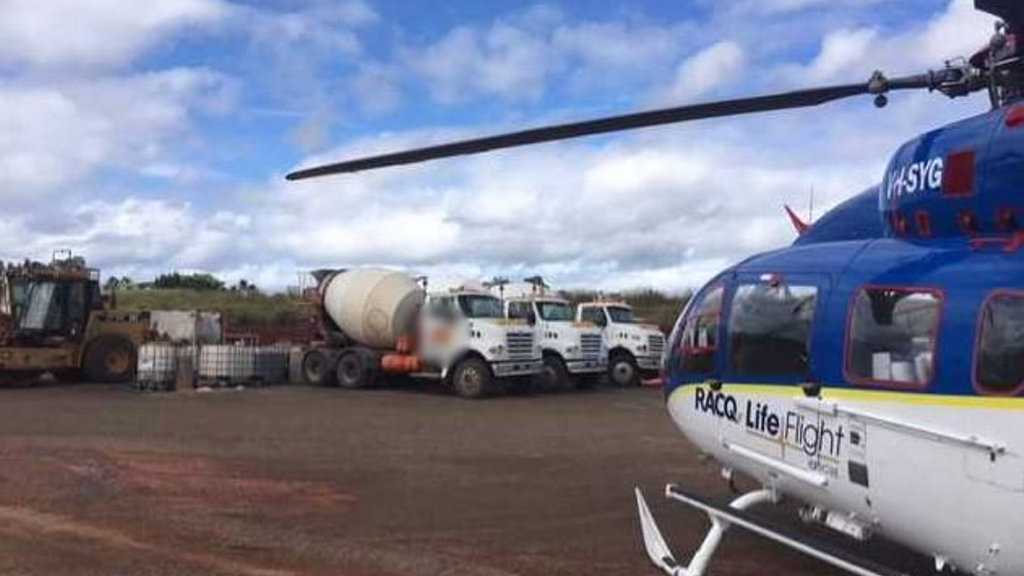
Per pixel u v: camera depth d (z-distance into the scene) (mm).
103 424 17547
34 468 12859
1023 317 5750
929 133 6684
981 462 5859
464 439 16203
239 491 11688
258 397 23688
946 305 6156
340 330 26969
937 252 6480
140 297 52750
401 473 12984
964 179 6234
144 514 10414
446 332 24578
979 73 6160
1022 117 5902
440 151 7020
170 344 26719
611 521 10250
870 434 6516
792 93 6383
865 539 7270
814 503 7309
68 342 27141
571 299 30047
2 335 26359
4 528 9742
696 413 8312
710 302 8266
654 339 27891
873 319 6625
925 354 6219
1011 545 5816
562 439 16281
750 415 7641
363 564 8609
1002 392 5785
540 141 6953
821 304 7047
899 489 6359
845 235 7844
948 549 6223
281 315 38750
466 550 9094
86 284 27500
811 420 7023
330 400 23047
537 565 8594
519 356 24344
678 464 13766
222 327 31641
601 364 26875
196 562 8625
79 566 8453
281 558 8789
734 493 9758
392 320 25375
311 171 7441
